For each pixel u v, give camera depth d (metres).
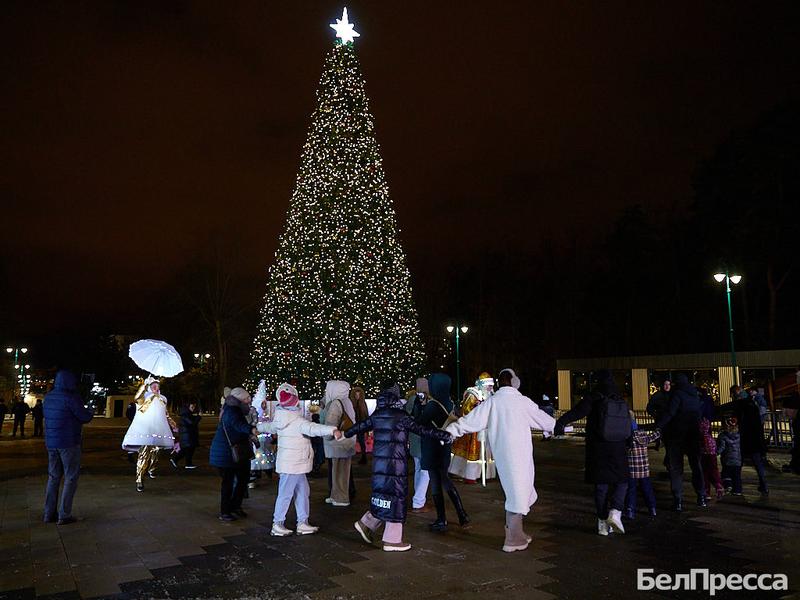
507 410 7.24
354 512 9.57
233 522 8.72
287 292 26.98
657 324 50.12
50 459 8.73
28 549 7.23
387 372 26.56
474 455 12.09
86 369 69.50
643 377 29.45
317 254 25.97
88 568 6.45
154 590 5.75
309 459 7.96
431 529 8.12
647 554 6.93
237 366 51.91
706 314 45.59
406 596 5.55
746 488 11.59
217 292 45.25
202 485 12.40
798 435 8.94
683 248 48.09
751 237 37.88
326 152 25.92
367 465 15.78
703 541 7.51
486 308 58.78
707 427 10.33
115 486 12.29
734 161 39.03
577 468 15.22
